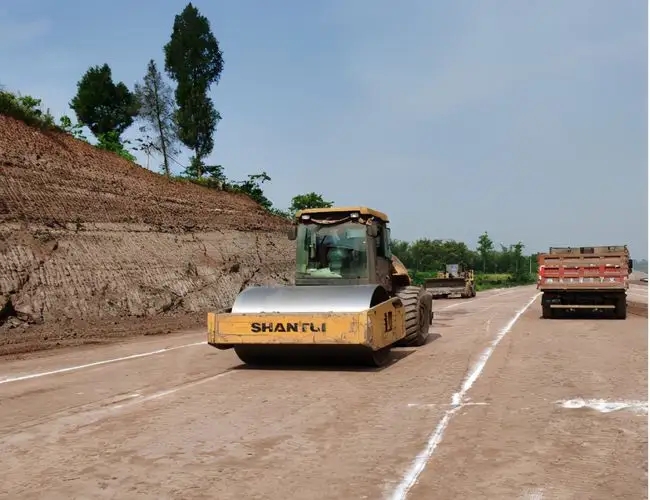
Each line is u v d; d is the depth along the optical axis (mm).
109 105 39875
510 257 128125
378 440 6527
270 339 10719
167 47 40219
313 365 11734
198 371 11219
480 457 5906
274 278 31609
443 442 6410
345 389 9297
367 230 12992
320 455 6055
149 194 28844
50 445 6527
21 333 16578
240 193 39000
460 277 44594
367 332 10406
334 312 10578
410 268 106125
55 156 25562
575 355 12258
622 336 15539
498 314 24719
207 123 38938
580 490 5043
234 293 27547
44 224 21500
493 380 9727
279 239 35125
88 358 13023
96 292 20922
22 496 5121
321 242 13203
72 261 21047
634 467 5574
